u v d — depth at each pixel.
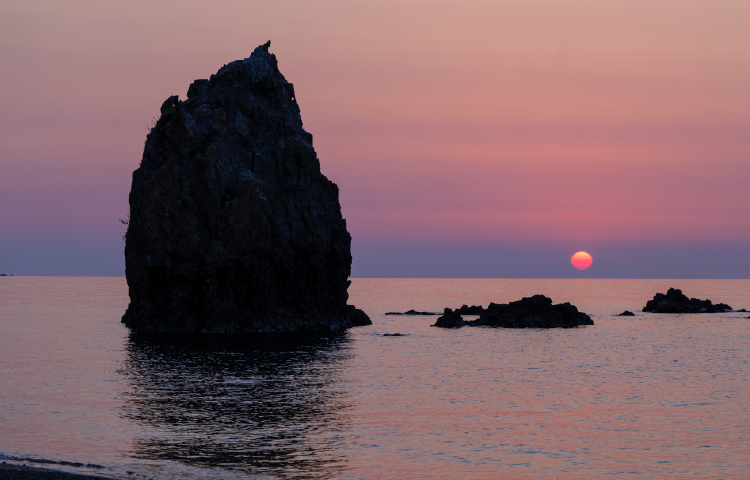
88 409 55.09
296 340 102.44
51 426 49.56
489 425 52.28
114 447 44.47
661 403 60.94
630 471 42.31
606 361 86.38
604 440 48.69
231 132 117.69
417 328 127.19
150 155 114.44
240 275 111.94
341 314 125.25
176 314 111.12
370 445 46.44
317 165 123.06
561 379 72.94
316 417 53.72
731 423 53.78
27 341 100.56
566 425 52.66
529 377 74.06
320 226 121.38
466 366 80.94
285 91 129.25
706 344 104.88
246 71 124.75
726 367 82.25
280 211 116.00
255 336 106.88
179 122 112.44
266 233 112.62
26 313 160.12
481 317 135.00
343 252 124.25
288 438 47.59
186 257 108.56
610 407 59.12
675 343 105.81
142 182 110.56
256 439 47.09
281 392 63.25
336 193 125.75
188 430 49.03
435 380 71.25
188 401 58.62
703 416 56.03
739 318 154.25
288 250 116.06
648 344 104.31
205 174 109.31
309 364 79.88
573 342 106.12
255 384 67.00
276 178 117.44
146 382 67.12
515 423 53.03
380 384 68.38
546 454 45.28
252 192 111.44
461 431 50.44
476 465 42.84
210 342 98.56
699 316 159.88
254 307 114.06
